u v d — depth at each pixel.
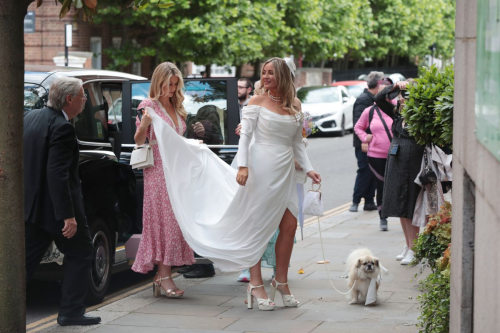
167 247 7.47
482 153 3.48
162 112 7.49
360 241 10.73
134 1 5.95
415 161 8.77
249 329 6.45
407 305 7.18
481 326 3.50
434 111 7.06
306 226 12.09
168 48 27.67
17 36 4.96
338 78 50.84
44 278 7.11
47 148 6.18
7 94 4.97
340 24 37.91
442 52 60.44
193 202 7.48
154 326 6.57
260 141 7.04
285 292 7.19
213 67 42.69
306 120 7.96
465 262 4.21
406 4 49.50
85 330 6.43
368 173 13.42
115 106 8.68
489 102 3.28
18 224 5.12
